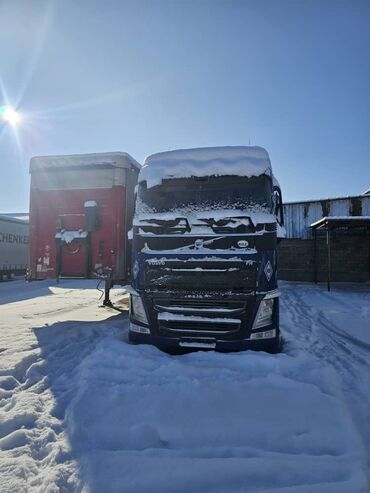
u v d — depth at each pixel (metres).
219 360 4.45
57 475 2.47
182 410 3.34
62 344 5.85
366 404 3.69
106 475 2.46
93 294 15.23
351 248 19.08
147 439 2.94
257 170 5.22
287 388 3.73
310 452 2.76
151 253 5.03
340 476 2.45
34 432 3.05
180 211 5.15
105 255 7.98
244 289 4.71
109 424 3.14
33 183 8.45
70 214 8.21
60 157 8.31
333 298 12.55
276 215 5.55
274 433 2.98
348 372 4.64
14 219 23.62
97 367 4.41
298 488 2.32
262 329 4.73
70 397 3.75
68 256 8.17
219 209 5.10
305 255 19.70
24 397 3.76
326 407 3.38
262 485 2.37
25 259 24.94
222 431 3.02
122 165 8.01
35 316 9.20
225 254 4.79
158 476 2.44
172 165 5.41
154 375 4.15
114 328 7.12
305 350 5.17
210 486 2.36
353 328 7.22
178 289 4.88
